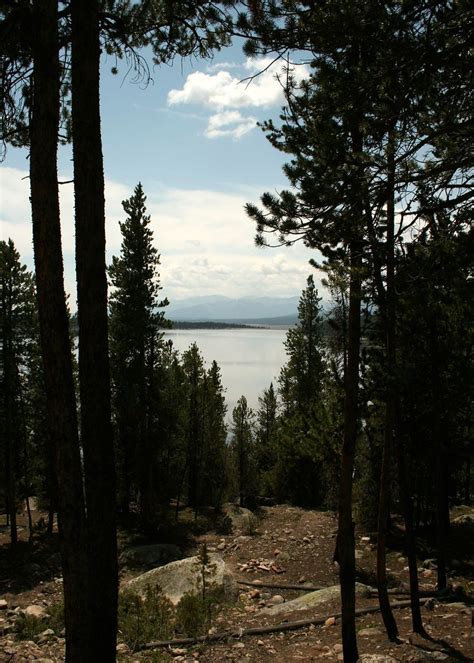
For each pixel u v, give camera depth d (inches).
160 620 445.1
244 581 743.7
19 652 386.9
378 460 799.7
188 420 1219.2
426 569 693.9
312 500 1354.6
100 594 231.5
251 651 393.1
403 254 257.3
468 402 509.0
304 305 1449.3
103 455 236.7
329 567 795.4
